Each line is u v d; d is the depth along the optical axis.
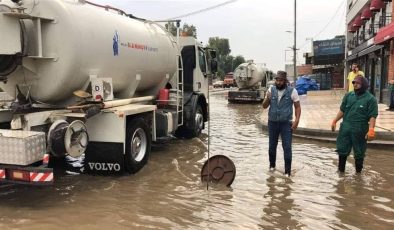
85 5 7.48
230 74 68.69
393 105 17.42
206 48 13.38
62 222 5.38
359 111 7.92
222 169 7.22
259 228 5.27
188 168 8.45
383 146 10.89
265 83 34.91
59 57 6.75
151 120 8.94
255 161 9.16
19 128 6.49
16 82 6.97
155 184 7.22
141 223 5.38
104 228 5.19
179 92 11.17
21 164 5.74
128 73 8.70
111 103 7.84
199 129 12.80
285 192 6.83
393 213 5.89
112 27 7.91
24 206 6.00
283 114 7.97
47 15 6.67
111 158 7.50
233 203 6.23
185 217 5.62
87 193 6.65
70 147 6.54
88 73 7.27
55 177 7.62
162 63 10.12
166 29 11.12
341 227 5.34
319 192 6.85
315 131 12.46
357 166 8.16
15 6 6.34
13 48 6.24
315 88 46.53
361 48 30.55
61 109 7.13
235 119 18.44
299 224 5.42
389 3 23.80
